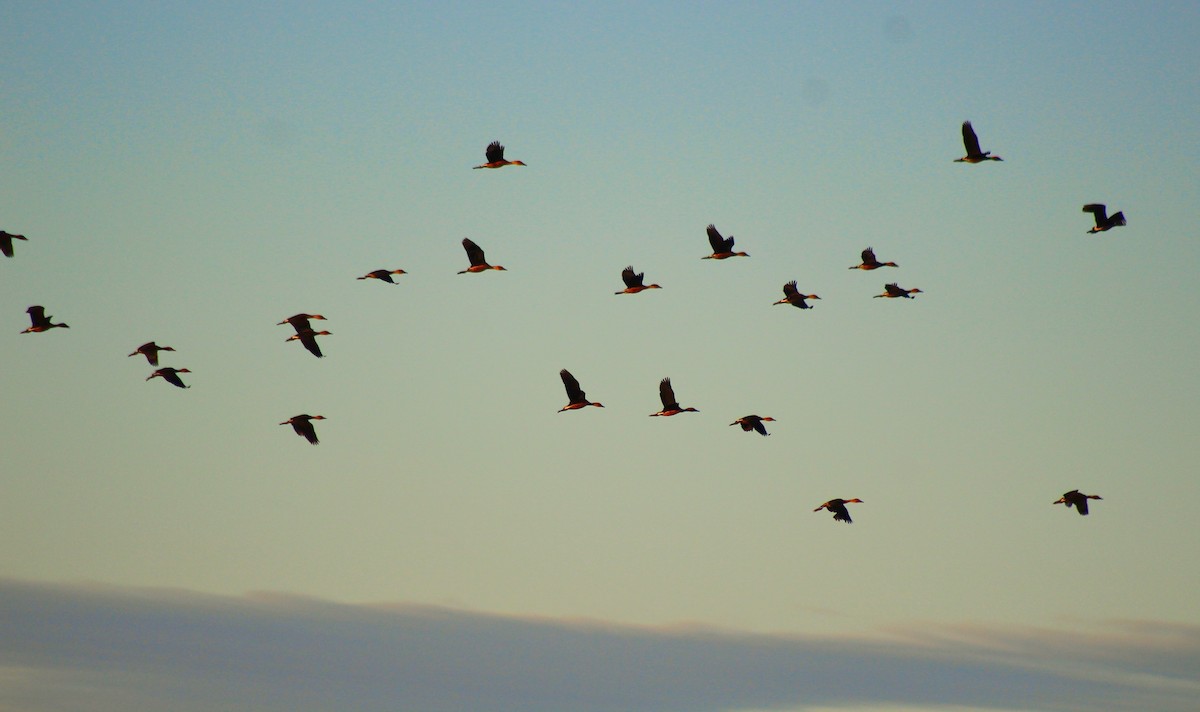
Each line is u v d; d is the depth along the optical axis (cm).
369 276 6444
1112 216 6006
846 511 6675
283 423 5934
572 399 6381
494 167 6291
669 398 6675
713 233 6619
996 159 5969
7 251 5894
